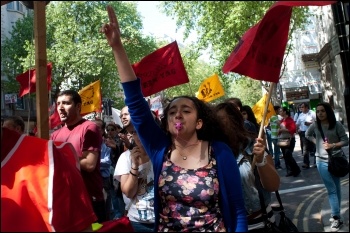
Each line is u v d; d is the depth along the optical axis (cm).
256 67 265
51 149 206
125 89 258
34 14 245
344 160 434
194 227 229
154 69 472
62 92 372
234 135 298
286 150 762
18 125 394
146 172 328
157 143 259
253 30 264
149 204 325
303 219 397
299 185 623
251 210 307
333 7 226
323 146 450
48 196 196
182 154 248
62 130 374
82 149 347
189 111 252
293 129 802
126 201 346
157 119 313
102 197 364
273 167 301
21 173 202
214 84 868
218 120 269
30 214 198
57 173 203
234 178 241
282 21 262
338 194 408
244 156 316
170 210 236
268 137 853
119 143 618
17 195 200
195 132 255
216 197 234
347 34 223
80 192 212
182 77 472
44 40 245
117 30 257
